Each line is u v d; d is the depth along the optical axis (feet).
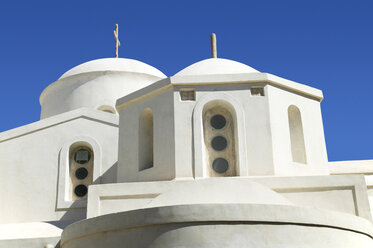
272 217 35.68
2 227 49.19
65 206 57.11
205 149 49.55
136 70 76.33
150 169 49.65
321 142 52.80
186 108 49.44
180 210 35.65
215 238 34.91
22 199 58.03
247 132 48.75
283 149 49.16
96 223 38.40
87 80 73.92
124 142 53.11
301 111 52.54
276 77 51.08
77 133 60.39
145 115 53.47
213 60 57.26
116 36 82.99
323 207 45.03
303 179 45.78
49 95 75.56
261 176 47.11
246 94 49.93
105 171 58.80
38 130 60.64
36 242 45.24
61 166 58.95
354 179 45.68
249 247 34.76
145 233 36.14
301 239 36.06
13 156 59.67
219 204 35.60
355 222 39.52
